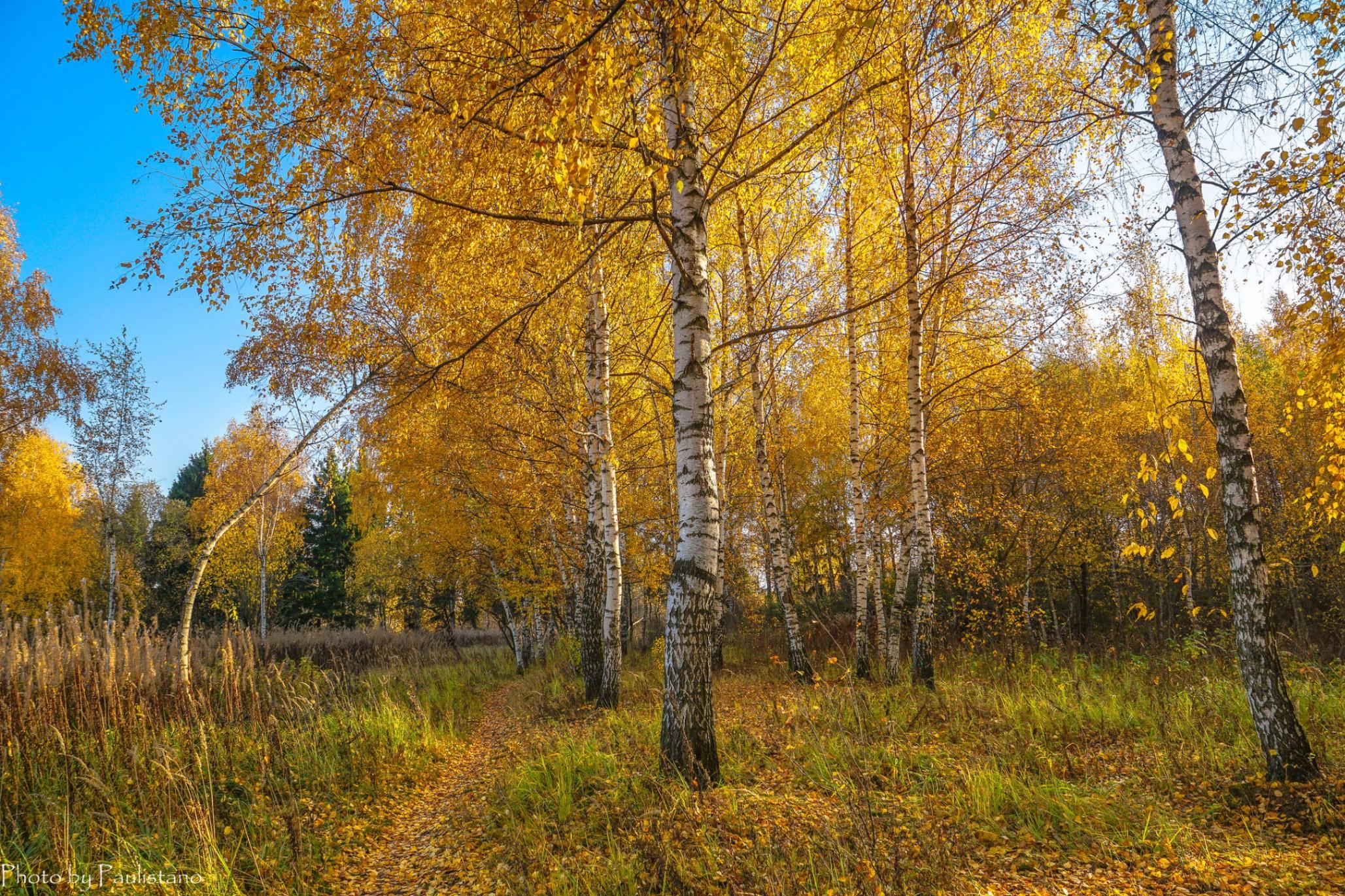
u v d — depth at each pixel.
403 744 7.31
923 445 9.23
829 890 3.33
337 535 34.25
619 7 2.87
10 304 15.79
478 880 4.12
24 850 4.12
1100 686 7.92
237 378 9.02
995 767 4.93
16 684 5.70
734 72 5.83
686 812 4.28
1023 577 15.62
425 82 4.90
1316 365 6.17
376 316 8.27
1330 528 12.75
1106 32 5.38
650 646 20.72
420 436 10.48
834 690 7.40
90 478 19.06
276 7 5.39
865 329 10.72
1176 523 13.16
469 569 17.03
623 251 7.74
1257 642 4.71
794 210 10.22
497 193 5.80
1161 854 3.78
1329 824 3.96
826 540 22.75
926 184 9.27
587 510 11.23
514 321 7.75
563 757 5.79
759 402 11.55
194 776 5.38
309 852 4.65
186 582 30.91
